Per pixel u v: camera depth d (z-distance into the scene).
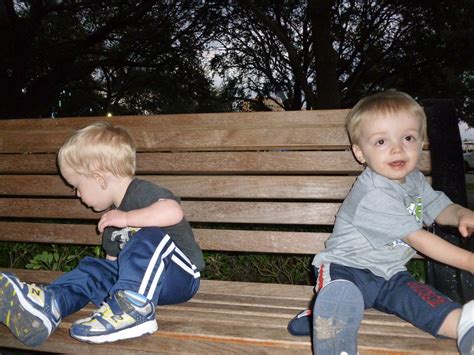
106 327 1.67
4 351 2.64
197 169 2.40
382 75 13.67
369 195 1.90
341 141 2.25
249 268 3.71
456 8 12.30
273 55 14.59
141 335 1.71
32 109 11.43
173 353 1.69
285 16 13.99
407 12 12.70
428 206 2.00
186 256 2.09
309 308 1.88
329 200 2.40
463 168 2.07
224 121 2.39
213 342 1.68
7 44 10.38
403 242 1.92
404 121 1.87
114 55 12.93
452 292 1.93
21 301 1.68
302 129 2.28
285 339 1.65
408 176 2.03
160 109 17.97
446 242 1.78
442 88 13.66
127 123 2.49
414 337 1.66
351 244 1.94
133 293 1.72
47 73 11.65
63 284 1.96
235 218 2.34
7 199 2.58
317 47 8.12
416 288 1.79
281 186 2.29
